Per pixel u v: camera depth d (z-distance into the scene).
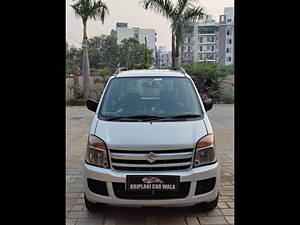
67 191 4.92
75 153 7.41
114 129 3.92
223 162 6.56
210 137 3.87
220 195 4.69
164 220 3.91
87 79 19.03
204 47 60.53
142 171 3.59
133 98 4.61
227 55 49.50
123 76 5.01
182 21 15.23
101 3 17.77
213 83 18.45
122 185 3.59
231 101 18.45
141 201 3.57
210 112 14.75
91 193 3.74
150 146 3.62
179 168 3.63
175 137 3.74
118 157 3.64
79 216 4.04
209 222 3.84
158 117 4.23
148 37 56.25
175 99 4.59
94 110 4.91
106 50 40.31
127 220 3.92
